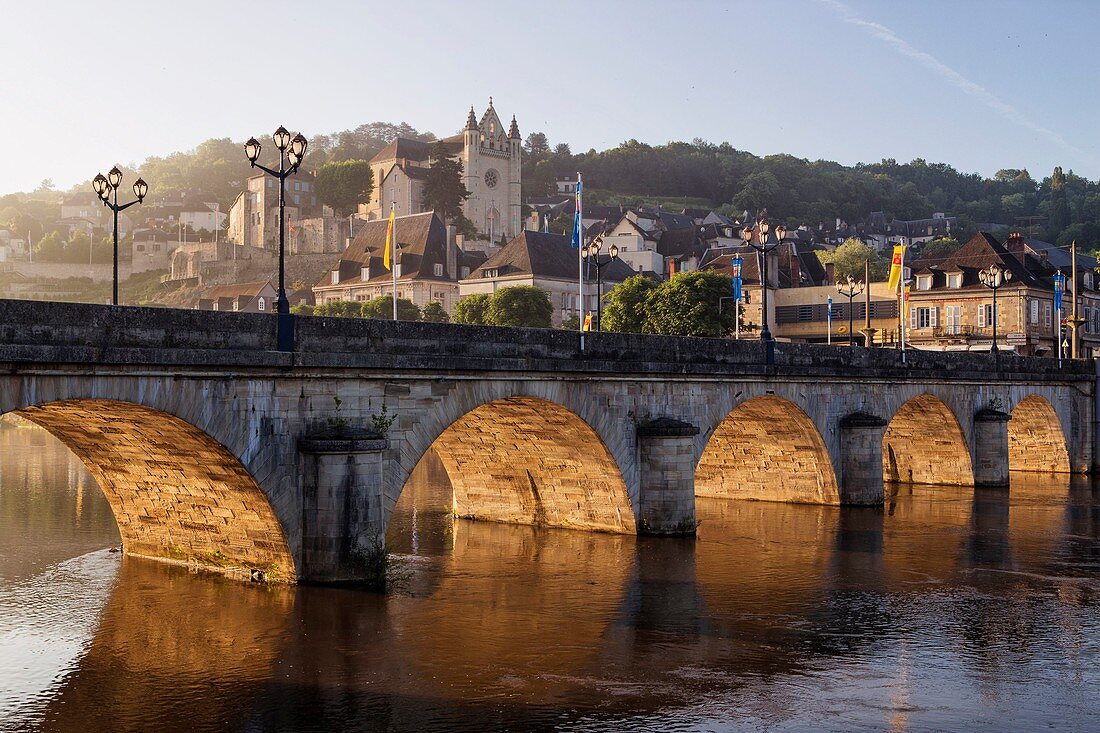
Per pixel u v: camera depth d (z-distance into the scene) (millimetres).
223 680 25859
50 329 24984
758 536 46562
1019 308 103812
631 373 42250
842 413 55469
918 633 31359
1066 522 51719
